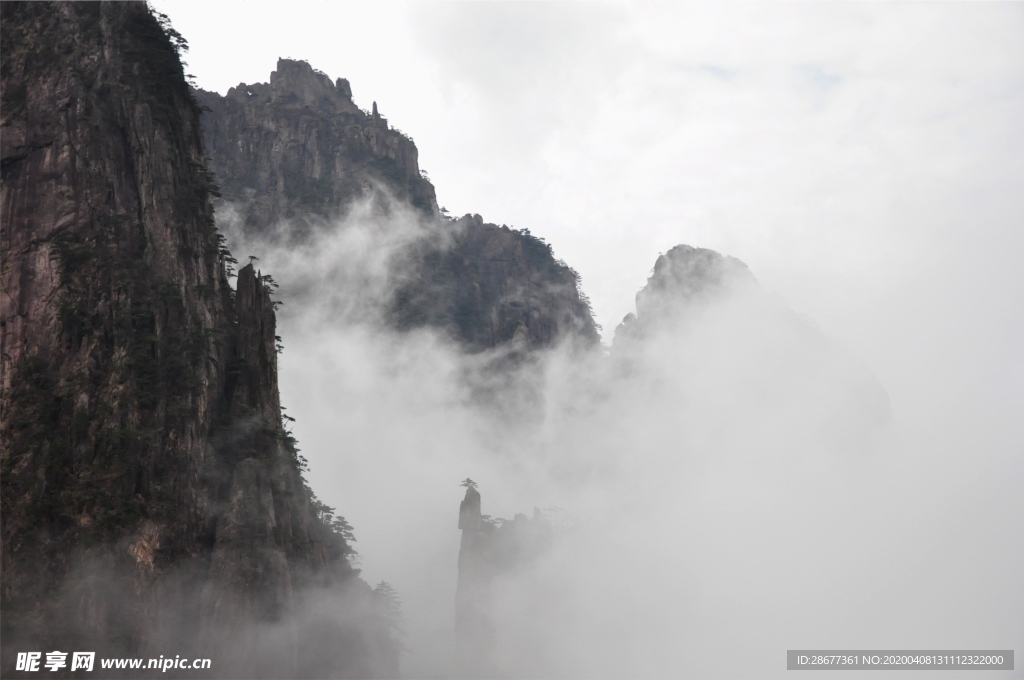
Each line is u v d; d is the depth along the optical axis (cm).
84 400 11812
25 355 12025
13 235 12431
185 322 12762
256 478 12394
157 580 11394
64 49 13275
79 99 13050
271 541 12244
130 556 11306
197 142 14162
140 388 12088
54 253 12356
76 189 12719
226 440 12750
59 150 12794
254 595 11800
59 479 11488
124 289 12438
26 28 13375
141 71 13488
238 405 13012
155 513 11675
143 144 13150
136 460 11750
